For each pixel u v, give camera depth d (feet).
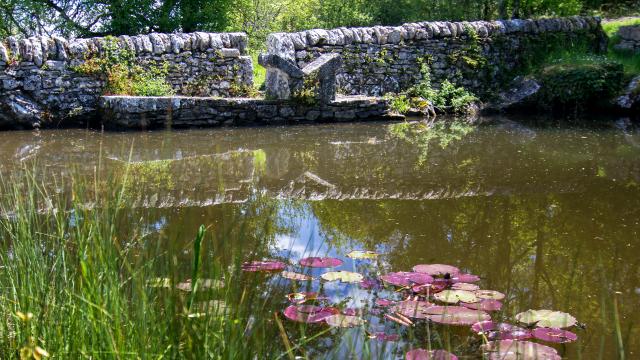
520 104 39.24
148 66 34.55
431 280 10.34
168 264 6.95
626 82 39.04
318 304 9.27
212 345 6.03
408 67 39.75
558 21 44.60
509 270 11.46
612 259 12.21
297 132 30.30
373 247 12.71
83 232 6.66
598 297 10.27
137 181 18.40
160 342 5.98
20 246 7.04
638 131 30.86
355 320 8.72
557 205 16.33
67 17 57.98
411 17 59.77
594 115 38.01
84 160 22.02
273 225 13.96
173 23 58.80
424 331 8.59
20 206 7.67
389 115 35.65
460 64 41.06
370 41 38.73
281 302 9.12
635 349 8.45
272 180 19.22
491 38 41.81
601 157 23.36
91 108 32.83
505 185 18.62
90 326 6.06
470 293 9.80
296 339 8.03
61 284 6.68
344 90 38.42
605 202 16.67
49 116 31.94
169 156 23.20
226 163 21.94
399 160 22.74
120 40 33.73
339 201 16.65
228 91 36.55
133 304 6.60
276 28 68.13
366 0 62.69
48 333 6.07
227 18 62.23
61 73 32.24
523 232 13.97
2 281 7.09
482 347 8.07
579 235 13.79
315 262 11.21
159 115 31.27
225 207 15.48
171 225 13.34
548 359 7.72
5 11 57.06
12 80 31.17
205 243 11.78
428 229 14.14
